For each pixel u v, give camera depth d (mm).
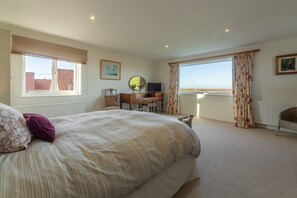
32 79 3533
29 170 790
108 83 4910
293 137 3215
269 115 3809
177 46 4320
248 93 4039
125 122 1654
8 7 2387
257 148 2646
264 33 3340
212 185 1673
